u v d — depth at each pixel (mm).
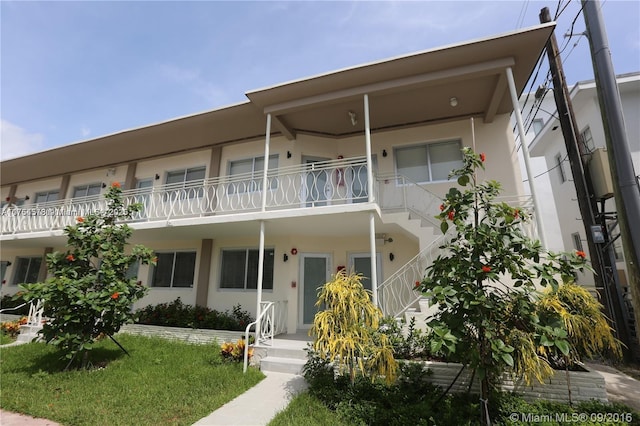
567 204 10977
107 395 4324
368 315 4340
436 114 7793
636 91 8250
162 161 10516
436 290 3145
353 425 3402
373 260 5746
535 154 12875
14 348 7191
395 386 4145
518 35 5355
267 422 3600
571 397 3906
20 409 3988
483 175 7523
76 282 5469
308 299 8156
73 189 12031
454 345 2975
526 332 3395
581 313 4125
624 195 3193
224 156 9617
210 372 5258
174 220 7527
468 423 3207
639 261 3023
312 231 7906
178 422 3545
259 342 6355
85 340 5445
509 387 4168
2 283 12242
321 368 4641
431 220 7602
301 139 8750
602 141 8414
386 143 8492
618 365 5836
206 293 8789
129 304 5949
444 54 5773
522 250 3227
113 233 6230
